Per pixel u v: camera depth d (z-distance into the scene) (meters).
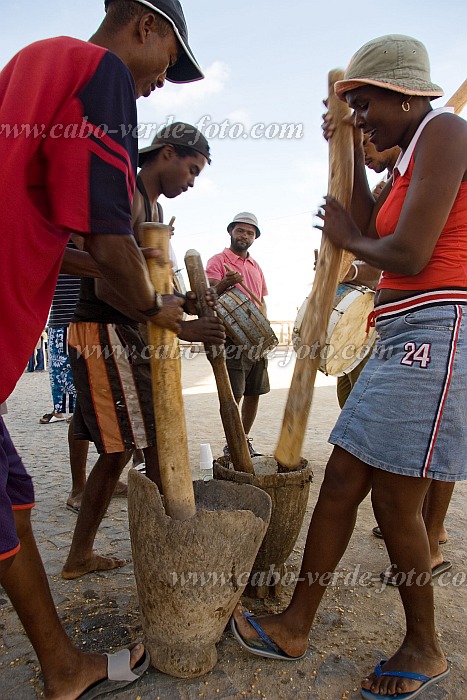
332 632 2.32
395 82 1.87
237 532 1.91
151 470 2.69
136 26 1.87
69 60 1.50
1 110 1.46
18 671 2.06
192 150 2.87
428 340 1.88
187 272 2.28
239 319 4.04
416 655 2.00
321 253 2.06
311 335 2.04
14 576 1.75
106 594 2.60
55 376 4.48
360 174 2.38
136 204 2.72
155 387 1.92
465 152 1.79
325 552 2.10
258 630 2.13
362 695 1.95
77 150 1.46
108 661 1.97
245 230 5.44
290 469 2.57
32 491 1.80
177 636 1.97
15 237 1.42
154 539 1.89
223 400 2.40
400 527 1.96
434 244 1.80
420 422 1.87
